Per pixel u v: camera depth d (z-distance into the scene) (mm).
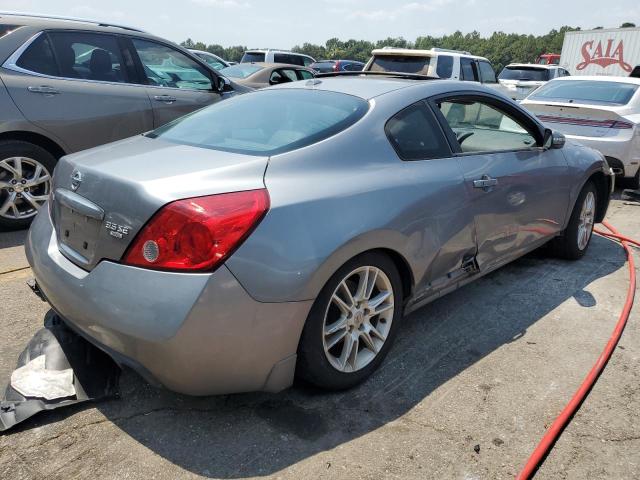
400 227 2561
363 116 2730
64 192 2498
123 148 2701
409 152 2828
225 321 2041
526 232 3672
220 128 2816
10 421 2262
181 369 2055
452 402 2549
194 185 2123
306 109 2840
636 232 5457
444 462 2166
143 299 2020
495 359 2939
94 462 2113
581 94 7402
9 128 4430
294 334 2236
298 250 2162
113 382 2561
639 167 6895
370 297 2615
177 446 2213
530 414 2480
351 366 2574
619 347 3102
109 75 5070
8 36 4535
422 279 2838
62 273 2320
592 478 2113
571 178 4031
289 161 2377
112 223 2160
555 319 3434
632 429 2398
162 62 5496
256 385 2258
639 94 7047
